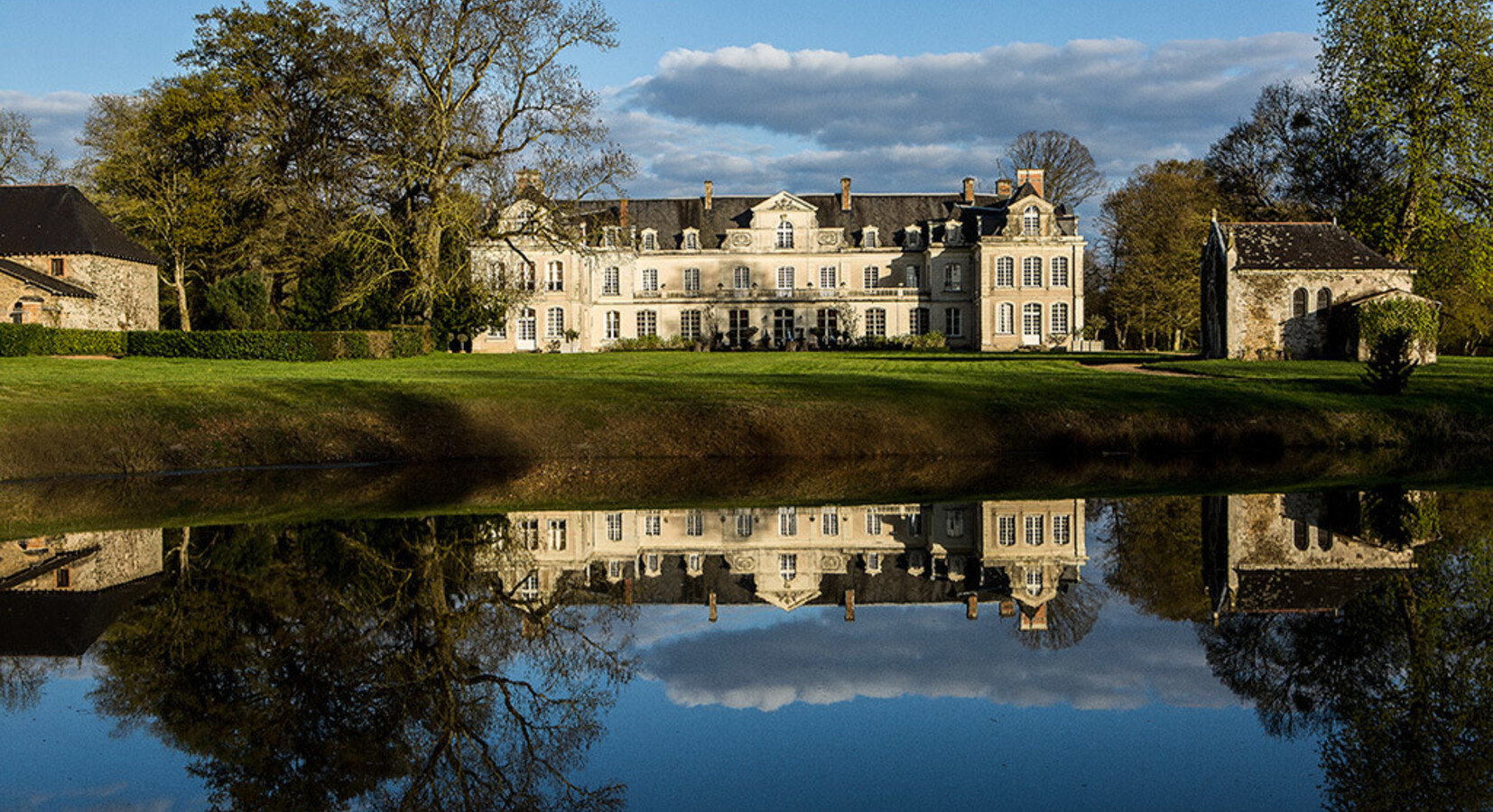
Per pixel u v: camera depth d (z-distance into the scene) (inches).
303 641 454.3
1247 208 2378.2
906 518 741.3
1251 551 623.8
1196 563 595.8
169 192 2034.9
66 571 568.4
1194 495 812.6
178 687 399.9
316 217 1932.8
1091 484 879.7
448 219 1777.8
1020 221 2645.2
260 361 1625.2
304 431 1011.3
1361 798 299.1
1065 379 1344.7
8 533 665.0
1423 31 1815.9
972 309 2765.7
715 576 586.6
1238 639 456.8
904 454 1047.0
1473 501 784.9
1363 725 358.3
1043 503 789.9
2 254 1811.0
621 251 2691.9
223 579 550.6
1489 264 1797.5
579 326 2645.2
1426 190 1806.1
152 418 976.3
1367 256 1742.1
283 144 2039.9
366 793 313.1
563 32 1763.0
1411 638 449.7
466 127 1765.5
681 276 2822.3
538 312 2630.4
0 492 824.3
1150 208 2910.9
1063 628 479.8
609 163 1774.1
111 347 1664.6
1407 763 326.3
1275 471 946.1
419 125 1813.5
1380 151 1962.4
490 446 1027.3
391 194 1872.5
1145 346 3142.2
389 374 1403.8
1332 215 1924.2
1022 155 3157.0
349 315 1823.3
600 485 883.4
